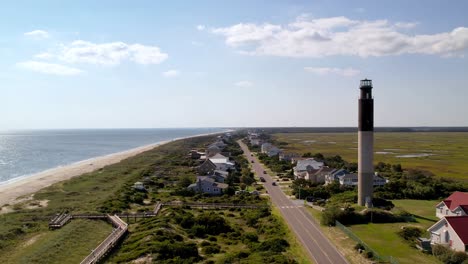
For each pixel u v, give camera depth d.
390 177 125.69
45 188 120.94
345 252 57.31
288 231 68.69
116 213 81.31
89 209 86.62
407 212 80.88
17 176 155.25
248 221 77.00
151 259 52.12
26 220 79.25
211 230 69.12
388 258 53.59
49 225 72.62
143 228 68.19
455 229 56.59
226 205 92.31
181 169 164.38
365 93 86.44
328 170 125.38
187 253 55.25
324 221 73.56
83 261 51.25
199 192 108.94
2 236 66.50
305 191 101.50
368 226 72.06
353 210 76.31
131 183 124.88
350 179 112.56
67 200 101.50
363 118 86.06
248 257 54.31
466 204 74.75
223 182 123.69
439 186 105.44
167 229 66.50
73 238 63.97
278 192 110.69
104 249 56.16
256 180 133.50
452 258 51.97
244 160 190.75
